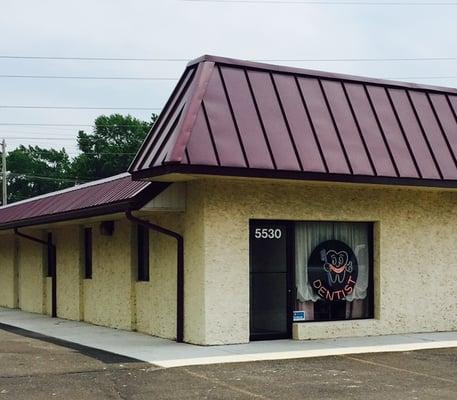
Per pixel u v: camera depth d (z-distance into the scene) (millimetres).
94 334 16000
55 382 10195
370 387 10117
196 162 12680
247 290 14008
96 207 15727
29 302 23297
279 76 14586
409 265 15883
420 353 13000
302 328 14562
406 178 14656
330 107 14734
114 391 9664
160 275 15266
